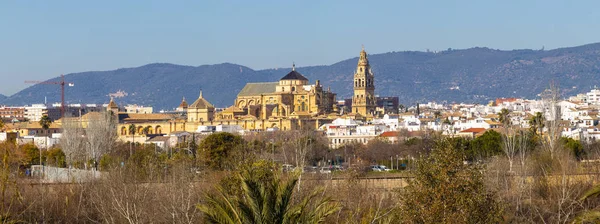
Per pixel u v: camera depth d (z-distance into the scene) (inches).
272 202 4739.2
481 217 5787.4
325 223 6013.8
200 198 7170.3
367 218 6269.7
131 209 6934.1
